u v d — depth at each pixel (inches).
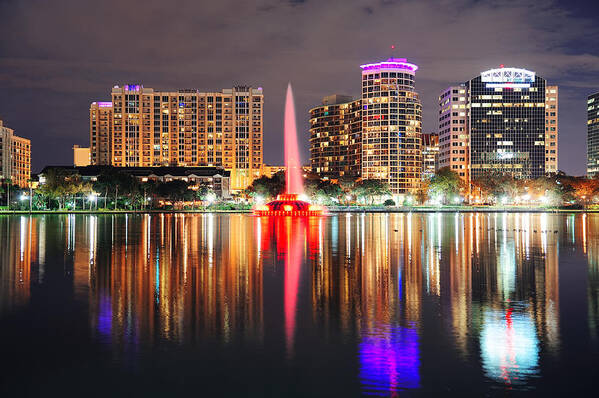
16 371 526.3
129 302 833.5
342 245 1833.2
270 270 1194.6
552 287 981.8
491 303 835.4
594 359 560.4
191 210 6614.2
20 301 837.8
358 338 635.5
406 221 3917.3
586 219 4382.4
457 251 1642.5
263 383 498.0
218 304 820.6
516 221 3956.7
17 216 4714.6
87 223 3410.4
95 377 511.5
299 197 5546.3
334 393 476.7
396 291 937.5
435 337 640.4
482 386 491.5
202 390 482.6
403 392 479.2
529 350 590.9
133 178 6820.9
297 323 705.0
